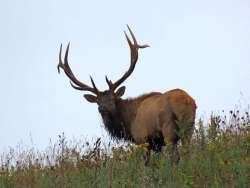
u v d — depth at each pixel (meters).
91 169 37.72
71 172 38.75
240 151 37.16
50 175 38.97
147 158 40.34
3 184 38.28
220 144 38.25
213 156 35.88
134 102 48.34
